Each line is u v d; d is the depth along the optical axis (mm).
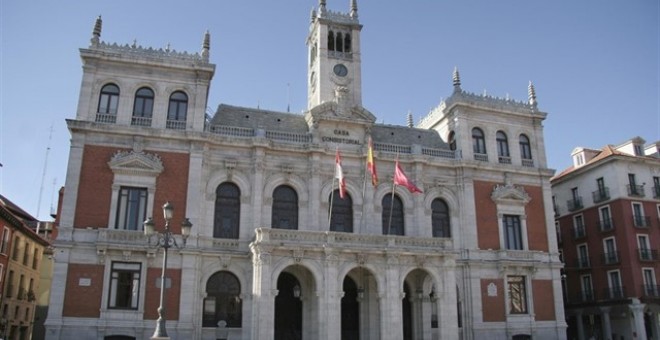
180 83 42781
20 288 55094
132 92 41594
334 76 49406
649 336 54844
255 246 36906
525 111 52062
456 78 51438
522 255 47406
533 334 45906
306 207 43250
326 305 36812
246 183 42281
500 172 49438
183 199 40094
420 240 40719
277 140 43625
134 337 36844
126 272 37969
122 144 40062
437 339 43406
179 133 40875
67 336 35781
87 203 38375
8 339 51688
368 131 46969
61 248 36938
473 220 47031
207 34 44219
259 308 35594
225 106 46906
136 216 39344
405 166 46875
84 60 41156
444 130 52719
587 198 60219
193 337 37719
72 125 39062
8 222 50500
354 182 45094
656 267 54531
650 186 57750
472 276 45438
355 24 51312
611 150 59594
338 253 38062
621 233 55094
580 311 59312
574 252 61188
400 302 38531
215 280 39781
